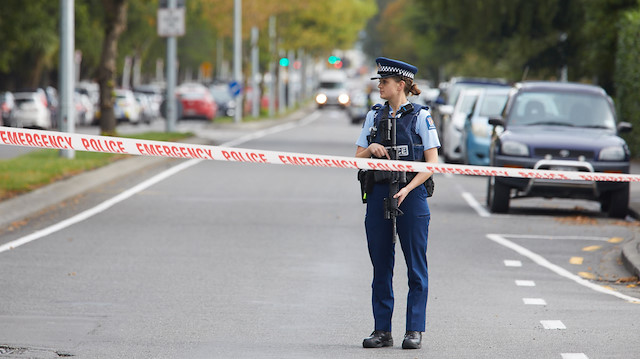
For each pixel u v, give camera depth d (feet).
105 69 277.44
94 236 122.93
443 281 97.66
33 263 103.30
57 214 143.33
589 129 157.89
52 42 550.36
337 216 145.48
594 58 303.27
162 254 110.52
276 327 76.28
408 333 69.26
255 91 572.10
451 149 244.01
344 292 90.89
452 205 163.63
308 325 77.20
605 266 109.19
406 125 68.13
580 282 98.68
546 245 122.62
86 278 95.45
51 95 433.89
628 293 93.76
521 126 158.51
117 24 276.41
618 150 149.38
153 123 513.86
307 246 117.70
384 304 69.87
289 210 151.64
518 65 383.04
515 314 82.17
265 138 349.20
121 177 199.31
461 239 126.41
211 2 556.51
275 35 640.99
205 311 81.71
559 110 160.86
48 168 191.01
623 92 270.67
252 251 113.50
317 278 97.60
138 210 148.87
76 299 85.61
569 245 123.13
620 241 126.82
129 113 453.58
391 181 67.36
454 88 280.10
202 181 193.16
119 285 92.32
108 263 104.12
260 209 152.25
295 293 90.07
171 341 71.15
